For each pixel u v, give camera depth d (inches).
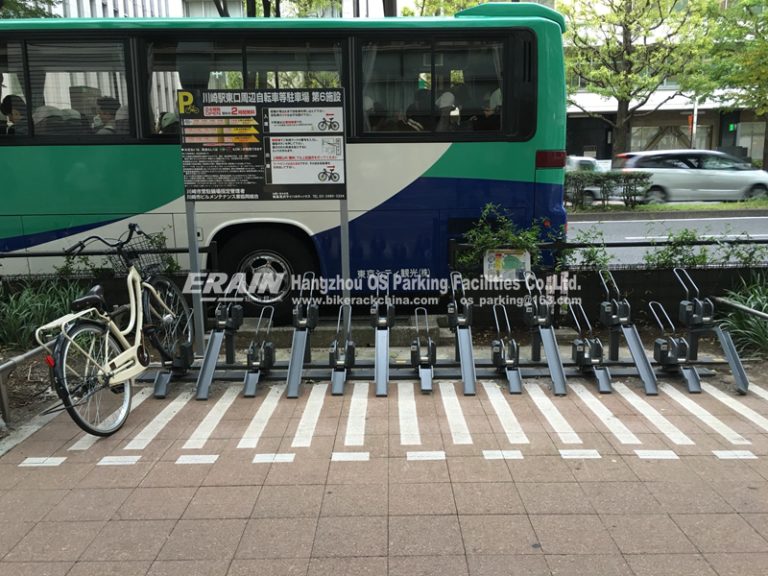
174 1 943.0
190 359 213.9
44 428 177.8
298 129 210.2
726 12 769.6
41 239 269.3
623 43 825.5
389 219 268.7
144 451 162.7
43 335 226.1
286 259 274.5
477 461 154.3
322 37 259.6
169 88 262.1
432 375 209.3
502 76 263.4
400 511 131.9
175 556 117.6
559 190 270.5
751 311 213.8
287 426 177.6
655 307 274.1
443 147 264.7
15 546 121.4
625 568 112.6
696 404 191.3
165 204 267.1
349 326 221.9
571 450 159.9
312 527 126.4
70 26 258.4
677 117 1392.7
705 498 135.9
